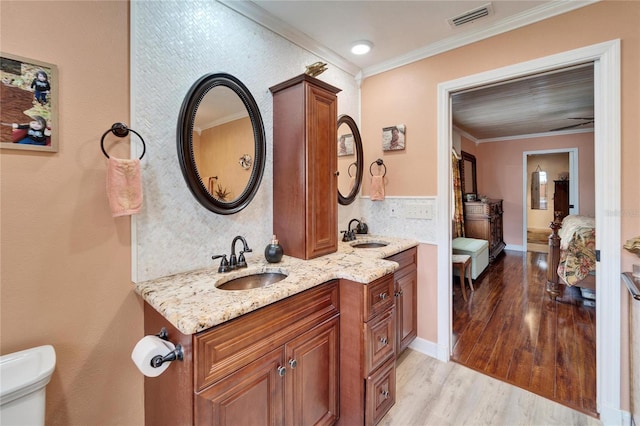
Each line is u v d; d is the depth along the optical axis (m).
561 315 2.96
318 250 1.83
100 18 1.21
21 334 1.06
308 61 2.17
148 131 1.35
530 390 1.88
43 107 1.09
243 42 1.74
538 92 3.21
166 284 1.30
